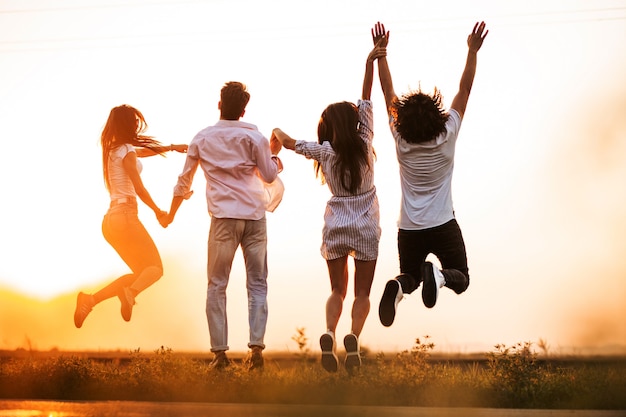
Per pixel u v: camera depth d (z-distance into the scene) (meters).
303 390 5.05
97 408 4.66
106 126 7.02
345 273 6.27
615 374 5.16
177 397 5.20
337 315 6.08
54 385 5.42
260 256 6.47
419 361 5.62
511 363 5.30
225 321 6.38
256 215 6.41
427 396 4.94
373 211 6.23
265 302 6.44
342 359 6.94
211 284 6.38
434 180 5.99
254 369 5.76
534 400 4.86
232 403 5.01
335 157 6.17
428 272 5.76
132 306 6.98
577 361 7.06
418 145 5.93
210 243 6.41
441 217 5.97
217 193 6.39
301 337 6.65
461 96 6.19
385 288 5.95
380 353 5.91
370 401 4.96
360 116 6.33
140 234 7.03
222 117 6.53
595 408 4.73
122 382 5.39
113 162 6.96
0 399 5.26
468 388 4.96
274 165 6.49
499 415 4.39
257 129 6.52
